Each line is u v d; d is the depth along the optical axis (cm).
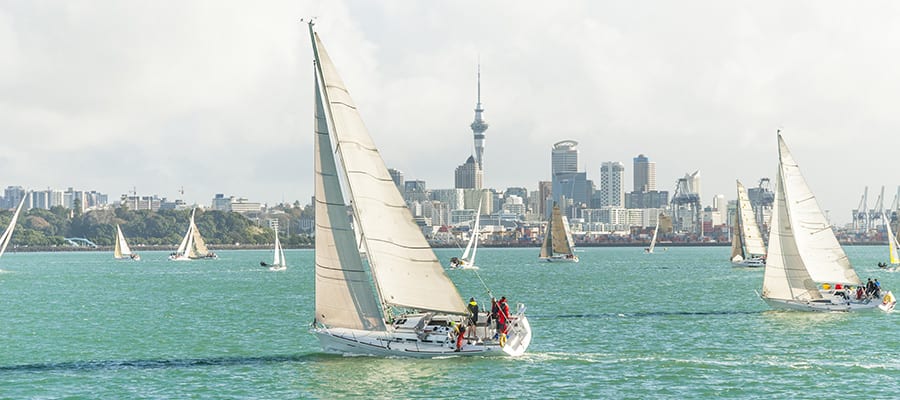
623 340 6656
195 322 8212
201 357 5944
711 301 10444
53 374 5359
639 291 12588
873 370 5278
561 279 16488
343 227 5228
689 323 7769
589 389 4781
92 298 11669
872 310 8012
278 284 14950
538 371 5212
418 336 5381
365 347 5428
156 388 4903
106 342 6800
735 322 7719
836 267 8056
